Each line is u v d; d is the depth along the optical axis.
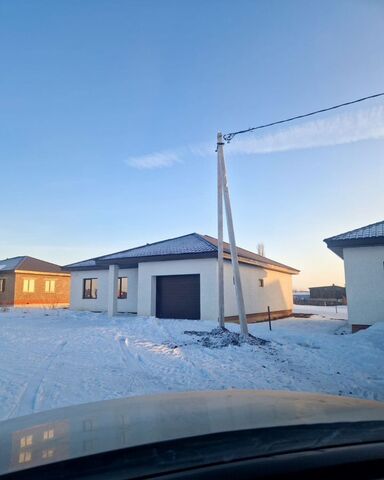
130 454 1.23
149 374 6.75
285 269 23.88
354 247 13.20
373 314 12.64
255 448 1.27
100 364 7.44
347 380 6.73
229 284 16.73
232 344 9.74
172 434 1.42
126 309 21.17
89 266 23.28
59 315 20.58
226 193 11.59
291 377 6.83
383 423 1.57
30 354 8.38
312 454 1.23
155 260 17.67
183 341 10.48
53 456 1.23
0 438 1.51
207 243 17.88
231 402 2.04
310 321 19.42
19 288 30.84
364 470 1.18
